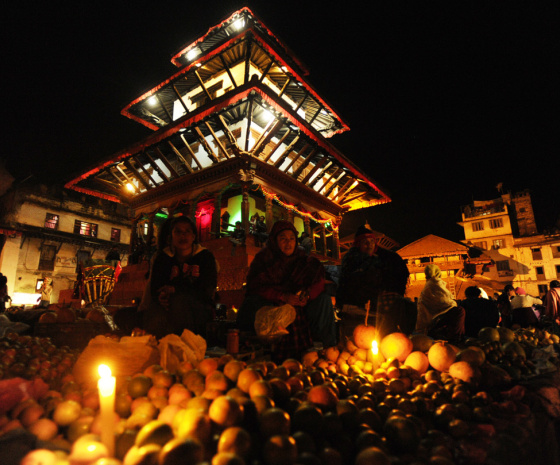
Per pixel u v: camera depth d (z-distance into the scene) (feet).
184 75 50.39
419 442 5.10
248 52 42.47
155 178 62.59
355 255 13.76
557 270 134.21
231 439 4.12
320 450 4.84
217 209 45.50
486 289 79.05
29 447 4.18
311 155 51.78
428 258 108.88
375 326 12.51
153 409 5.63
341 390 7.11
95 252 110.42
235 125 52.70
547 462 6.29
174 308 11.78
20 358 8.24
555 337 19.35
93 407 5.95
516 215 152.05
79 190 56.90
